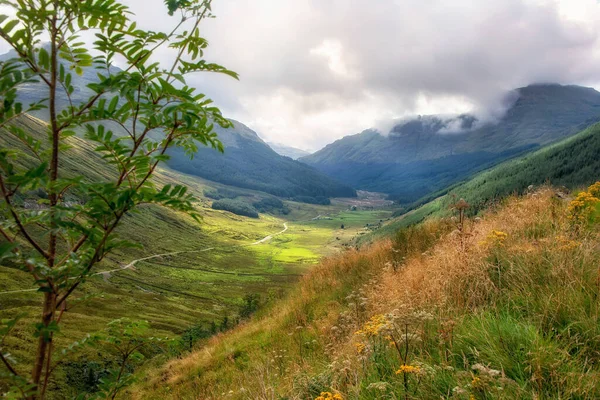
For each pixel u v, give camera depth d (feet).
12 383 5.90
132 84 6.69
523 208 27.96
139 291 402.11
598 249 16.19
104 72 7.63
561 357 10.17
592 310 11.75
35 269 6.23
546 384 9.59
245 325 49.37
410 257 31.48
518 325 12.17
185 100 7.09
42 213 6.14
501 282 16.70
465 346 12.43
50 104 6.62
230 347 37.70
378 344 15.07
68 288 6.83
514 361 10.80
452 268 18.99
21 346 116.78
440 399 10.09
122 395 42.16
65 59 7.27
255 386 20.44
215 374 31.76
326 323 27.71
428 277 20.52
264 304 56.80
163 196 6.88
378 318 16.47
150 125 7.31
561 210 23.88
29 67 6.42
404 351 13.69
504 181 478.18
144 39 7.29
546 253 17.03
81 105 6.87
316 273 44.98
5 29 6.09
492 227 24.91
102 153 7.04
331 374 15.08
